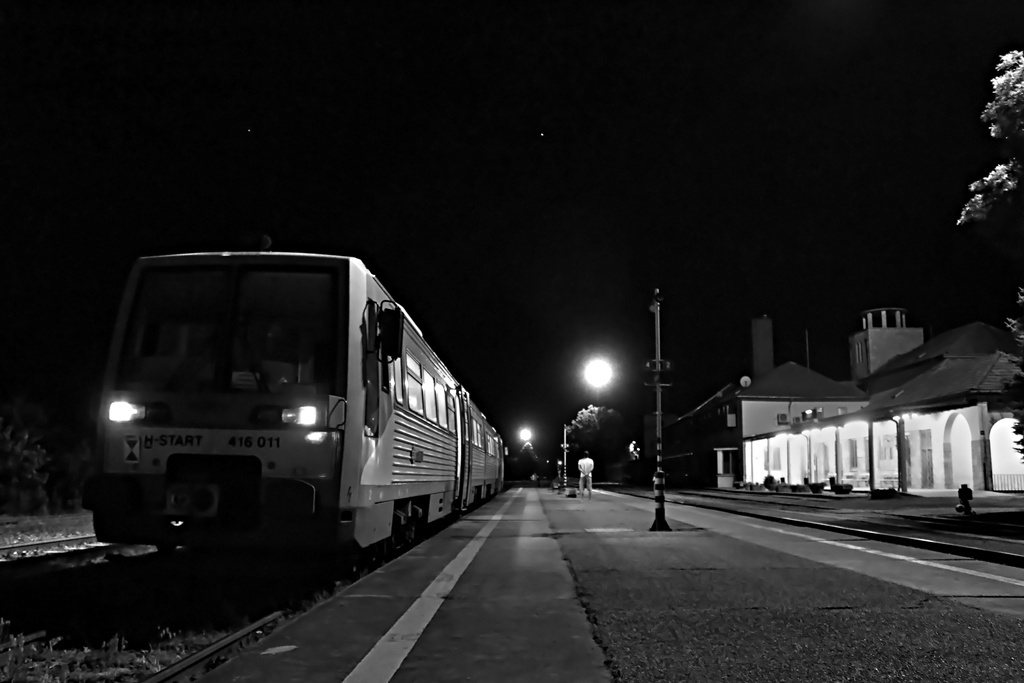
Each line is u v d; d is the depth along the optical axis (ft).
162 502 28.04
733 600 27.43
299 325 30.01
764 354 271.90
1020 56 60.64
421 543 50.98
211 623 23.77
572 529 62.23
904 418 142.82
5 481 79.25
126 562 38.17
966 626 22.88
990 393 120.06
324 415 28.66
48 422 84.23
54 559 39.70
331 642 21.50
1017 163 60.03
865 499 126.82
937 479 132.87
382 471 33.04
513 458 407.03
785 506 105.09
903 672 17.93
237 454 28.22
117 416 28.76
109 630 23.17
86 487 28.43
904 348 252.62
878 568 36.52
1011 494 115.85
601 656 19.81
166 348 29.84
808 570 35.68
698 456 301.63
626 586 30.71
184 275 30.73
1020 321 73.92
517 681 17.66
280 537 28.14
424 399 45.57
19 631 22.90
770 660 19.04
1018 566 37.58
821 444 185.37
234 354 29.55
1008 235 61.05
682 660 19.07
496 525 68.39
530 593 29.73
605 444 397.80
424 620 24.47
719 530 60.54
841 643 20.75
